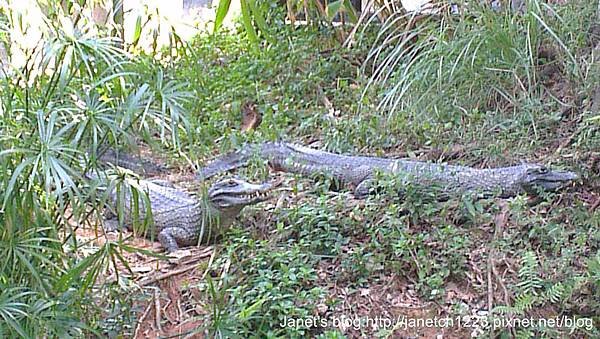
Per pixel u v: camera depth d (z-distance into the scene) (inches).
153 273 136.1
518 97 199.5
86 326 105.3
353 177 169.3
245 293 127.7
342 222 145.2
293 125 215.5
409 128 194.9
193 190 167.8
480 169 163.2
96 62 101.0
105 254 104.5
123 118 96.7
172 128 99.7
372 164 170.4
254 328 124.1
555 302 128.2
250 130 207.8
